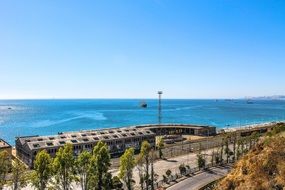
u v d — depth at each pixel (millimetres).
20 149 132875
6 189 76500
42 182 70562
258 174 64250
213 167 115312
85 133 147875
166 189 89875
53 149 125062
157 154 138000
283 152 67250
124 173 82312
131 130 161125
